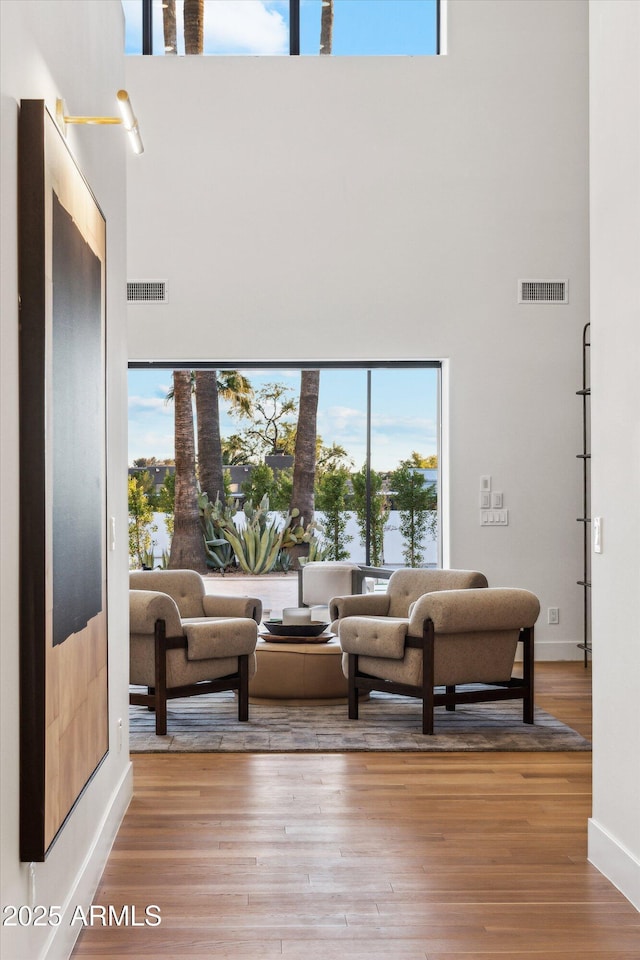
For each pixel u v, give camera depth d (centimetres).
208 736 533
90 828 309
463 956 265
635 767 304
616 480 322
